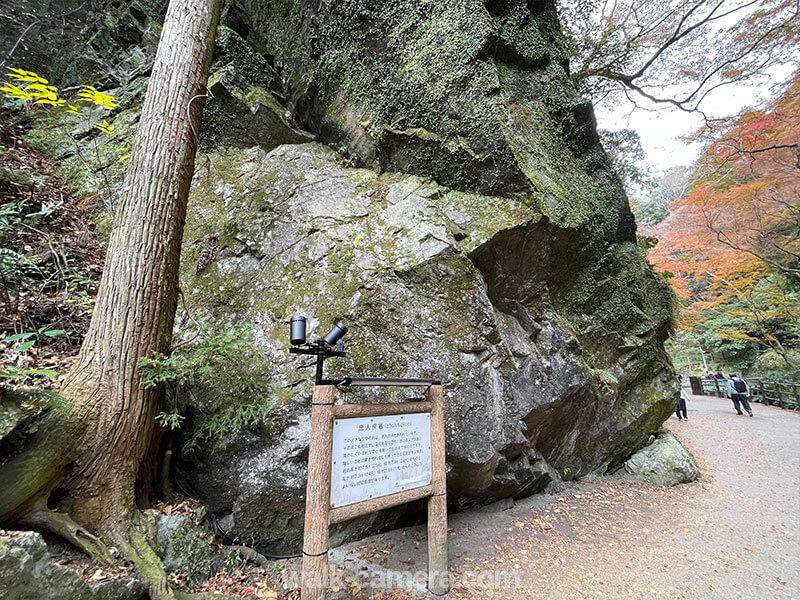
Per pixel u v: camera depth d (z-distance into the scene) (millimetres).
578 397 4898
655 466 5844
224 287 4160
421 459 2846
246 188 4980
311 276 4043
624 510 4637
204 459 3146
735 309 16500
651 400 6344
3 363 2576
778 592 3109
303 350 2391
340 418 2434
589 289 5641
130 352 2518
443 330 3846
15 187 4273
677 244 13445
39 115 5754
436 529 2855
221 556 2775
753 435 8641
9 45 5996
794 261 12422
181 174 3023
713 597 3021
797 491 5422
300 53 5789
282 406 3283
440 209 4547
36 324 3098
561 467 5293
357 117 5246
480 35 4547
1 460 2012
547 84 5445
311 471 2262
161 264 2771
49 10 6406
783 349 15617
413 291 3932
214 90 5359
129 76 6363
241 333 3184
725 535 4086
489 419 3717
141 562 2207
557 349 4859
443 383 3648
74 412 2273
